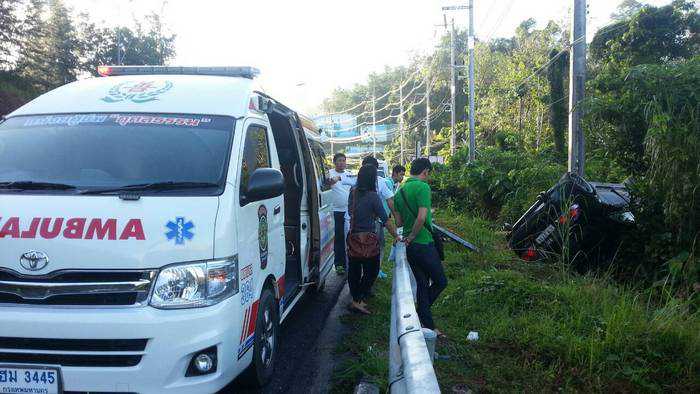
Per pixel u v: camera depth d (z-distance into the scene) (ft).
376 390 13.53
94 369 10.84
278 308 16.05
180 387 11.07
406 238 17.74
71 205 11.65
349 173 29.99
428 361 8.58
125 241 11.14
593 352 15.02
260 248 14.25
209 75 17.13
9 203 11.79
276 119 20.40
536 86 73.77
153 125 13.97
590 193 25.61
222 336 11.52
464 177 51.60
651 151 22.27
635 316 17.02
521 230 28.02
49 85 91.25
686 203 21.40
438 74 170.71
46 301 10.94
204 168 12.94
